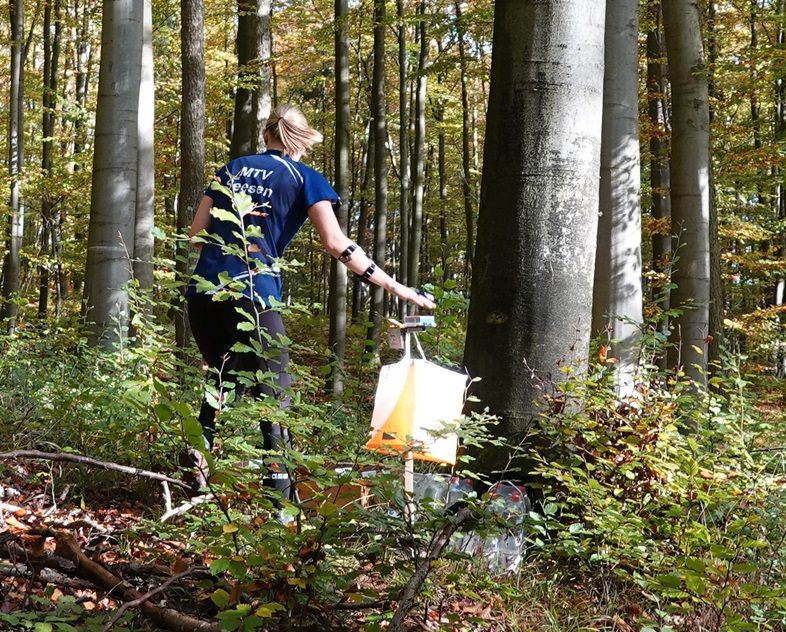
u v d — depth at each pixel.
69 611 2.13
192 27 9.01
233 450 2.92
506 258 3.74
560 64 3.71
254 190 3.13
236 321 3.03
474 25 13.41
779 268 15.22
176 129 18.31
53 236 18.83
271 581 2.07
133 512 3.26
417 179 17.64
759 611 2.62
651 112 12.74
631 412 3.67
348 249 3.15
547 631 2.65
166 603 2.28
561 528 3.21
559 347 3.69
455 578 2.23
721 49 17.09
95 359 4.69
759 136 15.23
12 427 3.72
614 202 5.53
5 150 19.95
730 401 4.46
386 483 2.39
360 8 11.94
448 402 3.03
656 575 2.94
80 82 20.73
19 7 15.78
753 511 3.28
